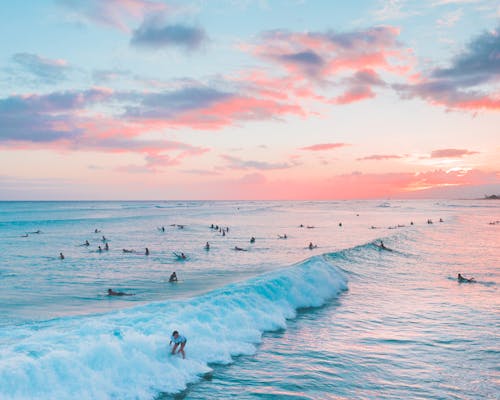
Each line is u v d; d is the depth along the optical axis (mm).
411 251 39000
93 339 11320
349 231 68500
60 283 25141
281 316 16453
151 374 10250
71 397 8719
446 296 20938
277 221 98562
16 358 9289
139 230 70750
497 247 43031
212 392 9789
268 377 10727
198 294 21234
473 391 10094
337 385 10305
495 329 15258
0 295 21438
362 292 21953
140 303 19234
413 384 10438
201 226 81125
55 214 127312
